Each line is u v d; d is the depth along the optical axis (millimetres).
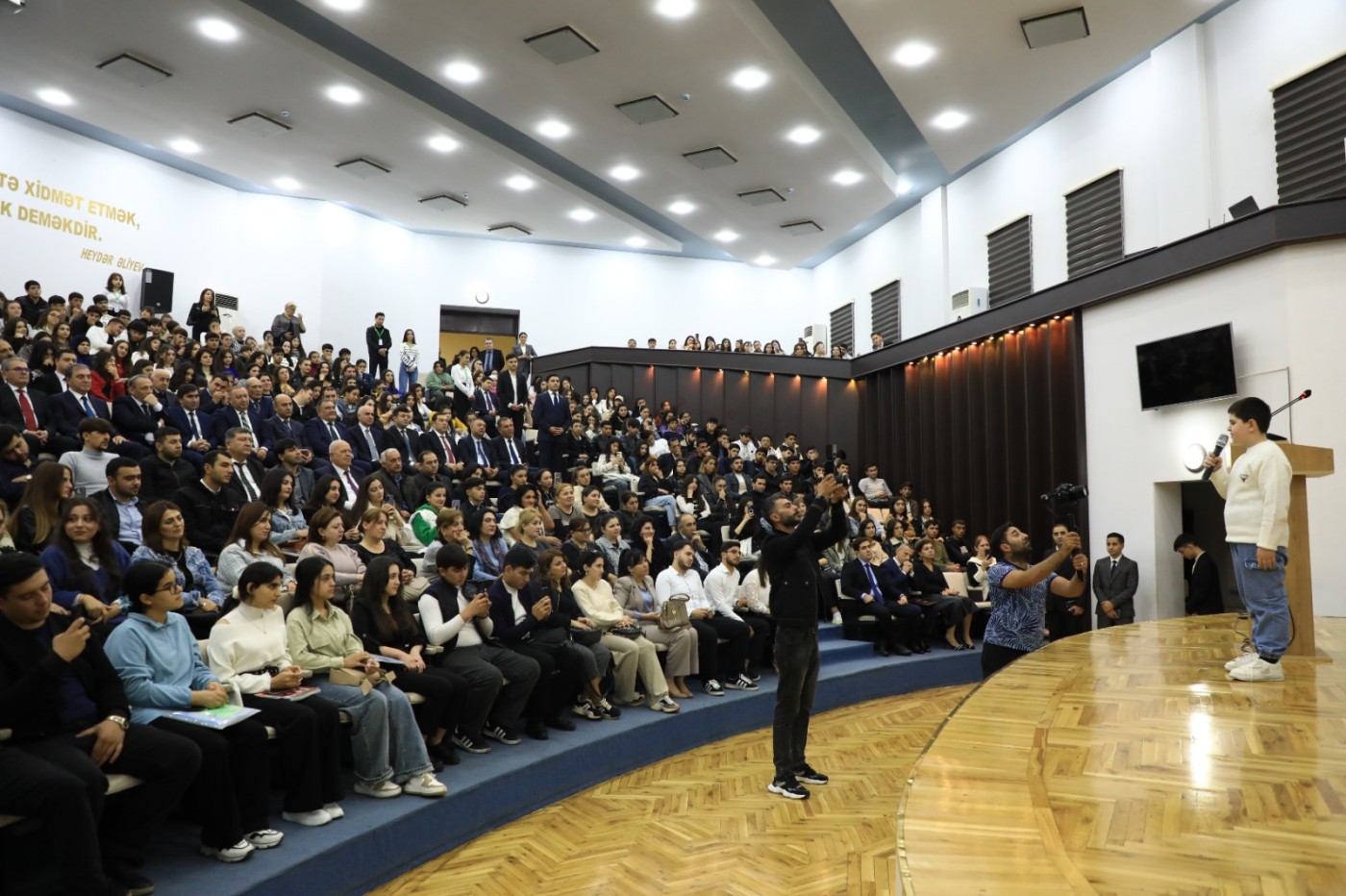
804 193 12891
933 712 6719
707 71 9484
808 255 15758
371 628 4328
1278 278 7344
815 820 4219
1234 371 7621
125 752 2900
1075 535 4340
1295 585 4590
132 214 12461
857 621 8062
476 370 12961
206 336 10445
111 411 6363
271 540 4902
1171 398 8172
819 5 9133
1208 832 2275
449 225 15422
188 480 5301
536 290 16766
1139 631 5738
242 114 10906
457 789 3961
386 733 3822
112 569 3824
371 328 13828
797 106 10250
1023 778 2703
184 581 4254
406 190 13641
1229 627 5906
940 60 9383
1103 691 3840
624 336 17172
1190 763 2826
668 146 11352
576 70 9461
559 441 10969
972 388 11484
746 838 3980
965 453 11688
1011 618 4691
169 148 11945
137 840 2898
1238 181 8898
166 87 10234
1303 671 4184
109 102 10586
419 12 8445
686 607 6004
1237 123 8922
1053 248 11414
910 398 13008
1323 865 2070
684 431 13617
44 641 2908
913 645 8203
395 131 11484
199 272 13273
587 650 5277
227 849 3088
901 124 11789
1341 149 7953
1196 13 8570
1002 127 10906
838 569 8562
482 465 8711
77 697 2943
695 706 5777
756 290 17797
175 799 2932
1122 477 8891
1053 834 2268
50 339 7480
